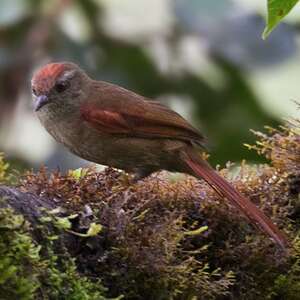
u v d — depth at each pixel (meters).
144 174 11.06
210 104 14.76
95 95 11.09
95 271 7.95
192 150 10.73
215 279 8.72
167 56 14.52
